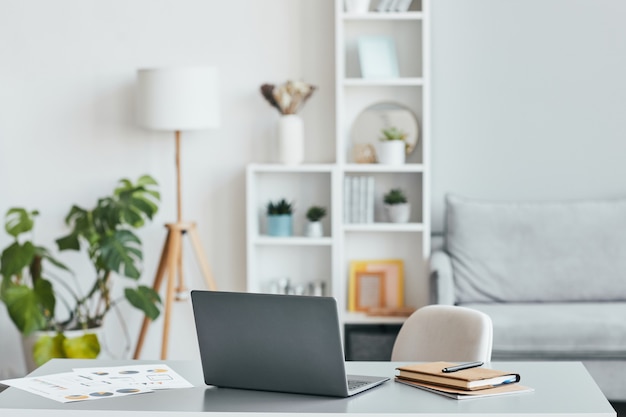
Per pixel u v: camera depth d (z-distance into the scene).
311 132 5.73
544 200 5.72
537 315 4.93
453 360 3.03
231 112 5.75
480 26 5.68
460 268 5.40
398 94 5.69
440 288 5.02
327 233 5.76
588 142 5.68
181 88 5.25
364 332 5.45
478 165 5.73
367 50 5.58
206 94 5.30
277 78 5.71
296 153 5.52
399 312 5.45
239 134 5.75
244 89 5.73
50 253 5.80
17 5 5.75
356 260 5.77
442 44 5.70
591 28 5.64
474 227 5.43
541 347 4.75
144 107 5.32
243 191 5.77
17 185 5.84
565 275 5.35
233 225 5.80
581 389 2.54
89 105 5.79
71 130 5.80
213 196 5.79
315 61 5.70
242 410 2.37
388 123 5.69
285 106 5.50
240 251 5.82
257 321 2.53
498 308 5.16
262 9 5.70
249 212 5.50
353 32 5.66
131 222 5.20
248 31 5.71
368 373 2.77
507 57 5.69
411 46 5.64
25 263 5.04
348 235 5.77
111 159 5.80
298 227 5.79
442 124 5.73
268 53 5.71
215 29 5.72
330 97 5.71
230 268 5.82
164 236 5.84
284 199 5.66
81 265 5.88
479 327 2.99
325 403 2.43
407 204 5.56
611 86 5.66
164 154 5.79
